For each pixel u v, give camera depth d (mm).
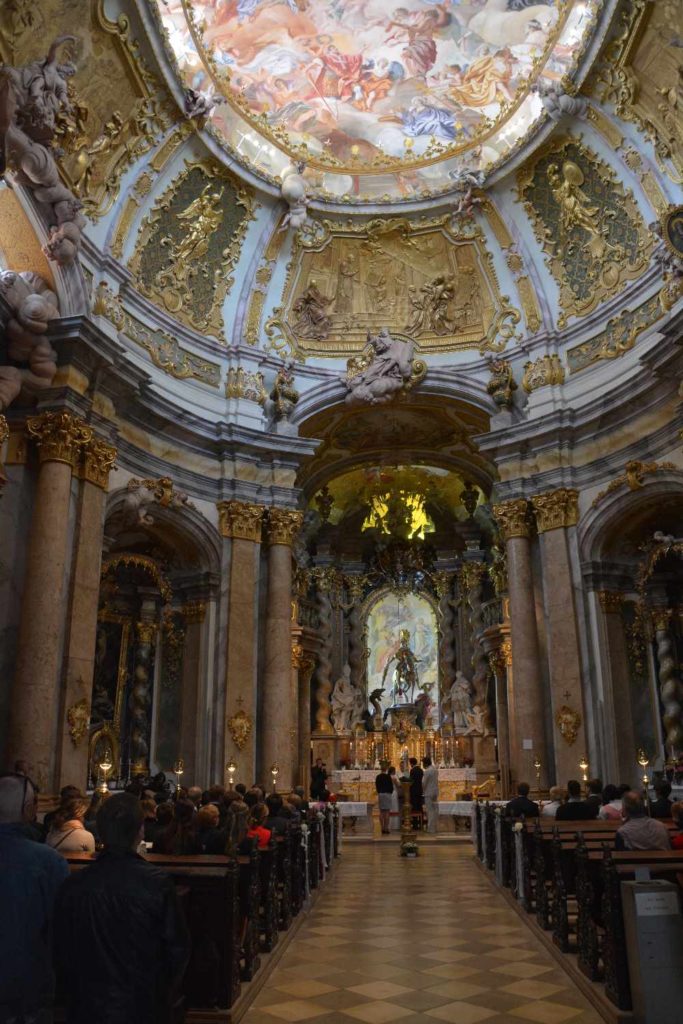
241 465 17188
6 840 3125
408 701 27672
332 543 28188
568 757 15227
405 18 15852
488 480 22406
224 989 5141
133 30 13445
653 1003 4625
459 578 27828
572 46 15164
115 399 14141
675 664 15859
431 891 10805
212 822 6656
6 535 12180
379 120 17844
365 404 18531
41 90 11852
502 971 6465
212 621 16594
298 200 17656
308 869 10000
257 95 17141
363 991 5914
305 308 19062
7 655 11836
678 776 14367
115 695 17453
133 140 15000
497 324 18359
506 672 22625
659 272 15047
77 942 3039
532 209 17578
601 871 5828
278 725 16469
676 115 13812
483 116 17453
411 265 19078
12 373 11914
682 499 14695
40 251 13109
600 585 15836
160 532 16500
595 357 16516
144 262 16219
